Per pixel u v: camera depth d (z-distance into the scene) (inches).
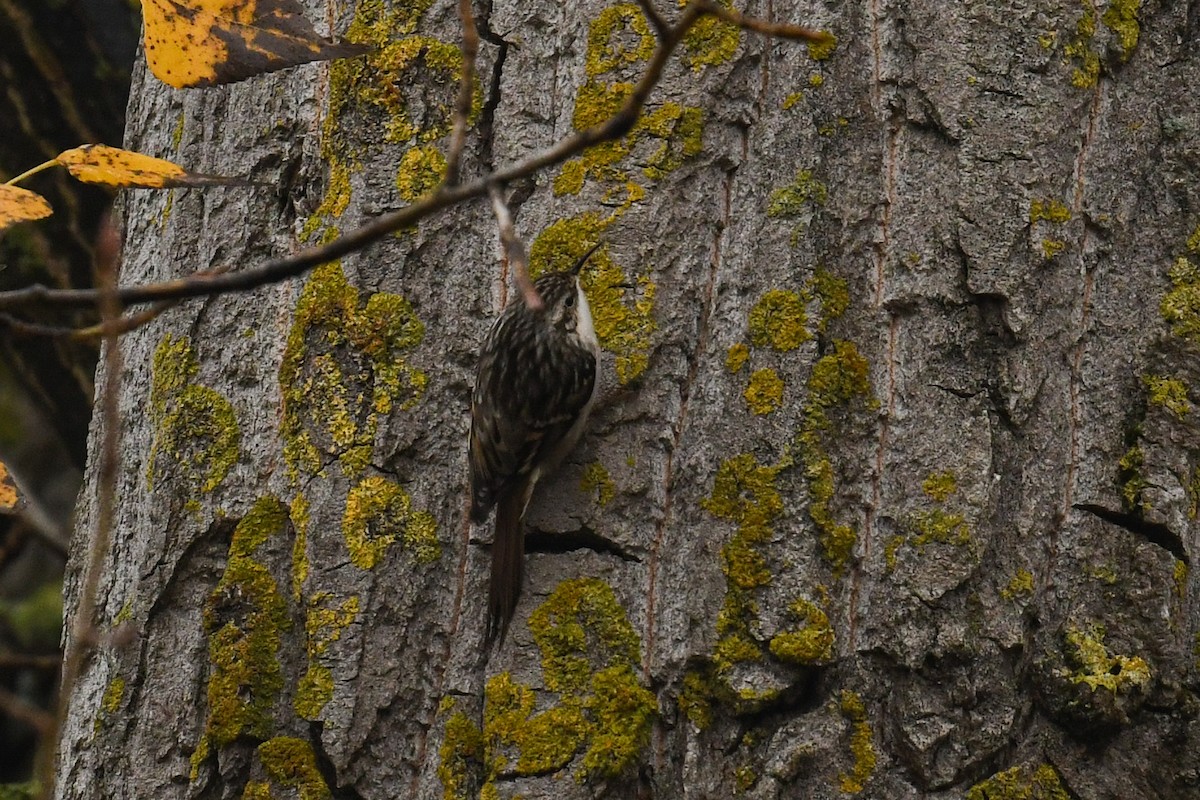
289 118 243.3
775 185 225.1
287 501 228.2
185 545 230.4
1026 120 221.9
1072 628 207.9
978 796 200.7
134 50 379.9
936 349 215.5
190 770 221.0
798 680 206.7
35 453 498.3
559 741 209.0
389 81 236.7
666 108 229.0
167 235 247.6
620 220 227.6
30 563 486.0
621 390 223.0
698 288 225.5
